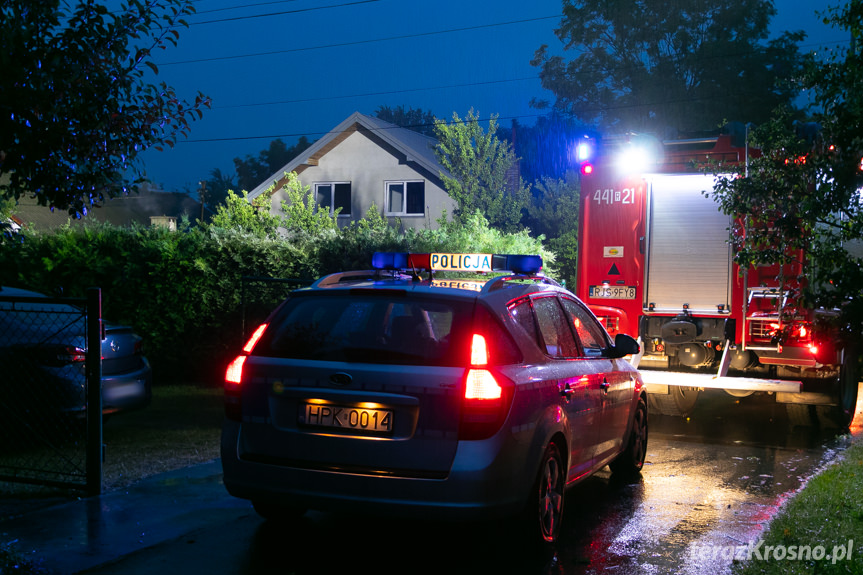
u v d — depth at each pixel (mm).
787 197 7660
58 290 7973
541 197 30219
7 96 4641
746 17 37844
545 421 5344
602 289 10883
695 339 10312
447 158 30047
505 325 5289
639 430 7832
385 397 4898
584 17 39969
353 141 35188
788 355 9695
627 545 5641
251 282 12539
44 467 7332
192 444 8469
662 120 38031
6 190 5266
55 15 4895
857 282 6867
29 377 7770
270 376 5172
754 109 36875
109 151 5223
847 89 6750
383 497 4852
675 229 10570
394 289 5230
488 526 6035
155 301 12719
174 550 5297
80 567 4926
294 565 5105
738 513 6480
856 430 10430
